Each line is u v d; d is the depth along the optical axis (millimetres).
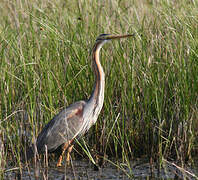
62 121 14906
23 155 15156
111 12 18969
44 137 14922
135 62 16281
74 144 16391
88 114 15062
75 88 16312
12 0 19750
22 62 15812
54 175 14469
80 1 18984
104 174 14438
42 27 16891
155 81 15617
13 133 15742
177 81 15828
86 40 17141
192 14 17125
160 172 14438
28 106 15516
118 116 15156
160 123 14992
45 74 15906
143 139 16094
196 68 15758
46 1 19094
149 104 15828
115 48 16562
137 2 20297
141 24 18469
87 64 16484
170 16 17125
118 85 16578
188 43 16062
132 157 15797
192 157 15711
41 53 16703
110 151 16234
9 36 17250
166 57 16047
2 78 15773
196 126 15727
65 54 16375
